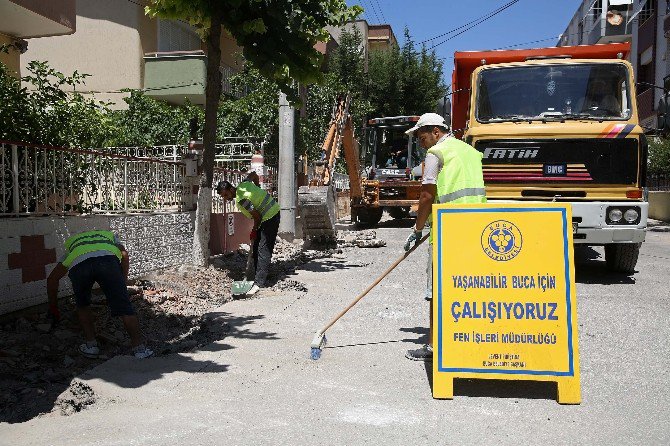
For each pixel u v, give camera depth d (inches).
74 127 292.7
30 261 237.5
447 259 170.7
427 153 194.7
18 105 255.8
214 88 359.9
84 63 743.7
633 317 256.2
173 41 797.9
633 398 163.2
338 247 528.7
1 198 226.8
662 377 179.9
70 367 196.1
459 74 394.3
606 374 183.3
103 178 286.7
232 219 450.6
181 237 354.6
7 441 136.9
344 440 136.9
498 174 340.8
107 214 287.1
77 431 142.3
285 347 211.9
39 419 151.8
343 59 1259.8
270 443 135.3
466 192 190.2
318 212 501.7
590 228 333.1
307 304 285.7
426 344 213.2
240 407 156.8
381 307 277.9
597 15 1378.0
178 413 152.6
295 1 327.6
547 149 336.2
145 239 317.1
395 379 179.0
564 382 160.4
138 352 200.7
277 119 707.4
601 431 141.6
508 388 172.4
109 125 351.3
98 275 202.7
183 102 797.9
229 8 324.8
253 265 336.2
